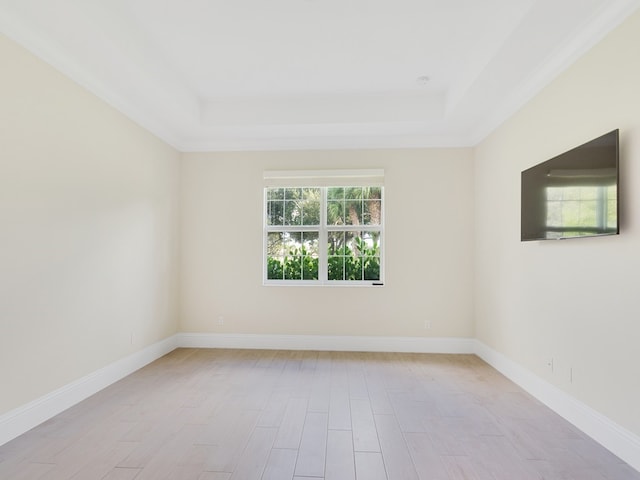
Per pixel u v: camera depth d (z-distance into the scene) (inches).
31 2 87.4
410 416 111.0
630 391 85.5
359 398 124.5
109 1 100.7
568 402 107.5
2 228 93.1
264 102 168.2
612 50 91.4
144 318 158.7
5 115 93.7
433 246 183.3
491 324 161.2
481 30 114.4
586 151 97.1
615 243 90.0
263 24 112.2
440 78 147.3
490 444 94.9
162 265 174.2
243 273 189.8
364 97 164.6
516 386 136.0
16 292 97.0
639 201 83.0
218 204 191.5
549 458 88.4
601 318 94.6
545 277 119.9
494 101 142.7
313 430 101.9
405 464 85.7
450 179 183.5
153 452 90.0
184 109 152.6
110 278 135.6
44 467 83.3
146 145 160.1
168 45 124.3
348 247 191.8
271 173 189.0
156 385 135.5
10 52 95.0
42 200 105.3
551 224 112.6
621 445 87.7
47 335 107.0
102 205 131.1
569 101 108.1
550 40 102.6
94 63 114.3
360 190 192.2
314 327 186.5
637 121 84.0
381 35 117.6
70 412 111.9
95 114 127.1
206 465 84.6
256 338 188.1
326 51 127.4
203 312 190.5
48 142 107.2
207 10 105.5
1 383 93.0
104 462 85.4
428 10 104.9
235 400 122.3
